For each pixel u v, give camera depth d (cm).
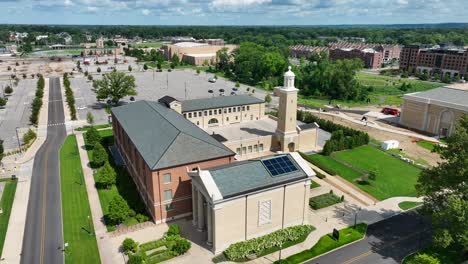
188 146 5744
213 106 9575
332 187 6962
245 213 4903
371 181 7244
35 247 4991
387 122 12094
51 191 6600
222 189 4694
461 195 4812
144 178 5975
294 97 8181
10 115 12019
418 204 6328
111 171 6594
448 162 4947
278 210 5200
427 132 10900
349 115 13025
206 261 4706
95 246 5012
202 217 5316
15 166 7731
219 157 5784
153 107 7862
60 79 19525
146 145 6059
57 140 9494
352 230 5459
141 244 5022
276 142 8706
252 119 10375
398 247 5097
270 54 19638
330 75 16300
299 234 5266
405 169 7919
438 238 4484
